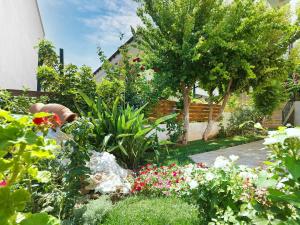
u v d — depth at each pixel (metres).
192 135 10.86
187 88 9.55
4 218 1.06
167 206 3.55
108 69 9.03
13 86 9.87
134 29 9.47
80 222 2.92
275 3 16.66
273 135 1.75
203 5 9.25
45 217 1.10
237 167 2.43
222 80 10.20
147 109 8.54
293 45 12.47
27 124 1.20
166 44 8.69
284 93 14.20
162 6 9.04
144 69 9.19
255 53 10.06
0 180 1.21
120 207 3.51
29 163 1.20
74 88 7.58
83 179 3.34
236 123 12.72
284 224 1.51
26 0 11.62
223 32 8.71
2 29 8.66
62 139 3.54
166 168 5.16
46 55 8.17
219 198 2.39
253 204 1.87
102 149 5.63
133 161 6.06
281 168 1.82
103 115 6.52
